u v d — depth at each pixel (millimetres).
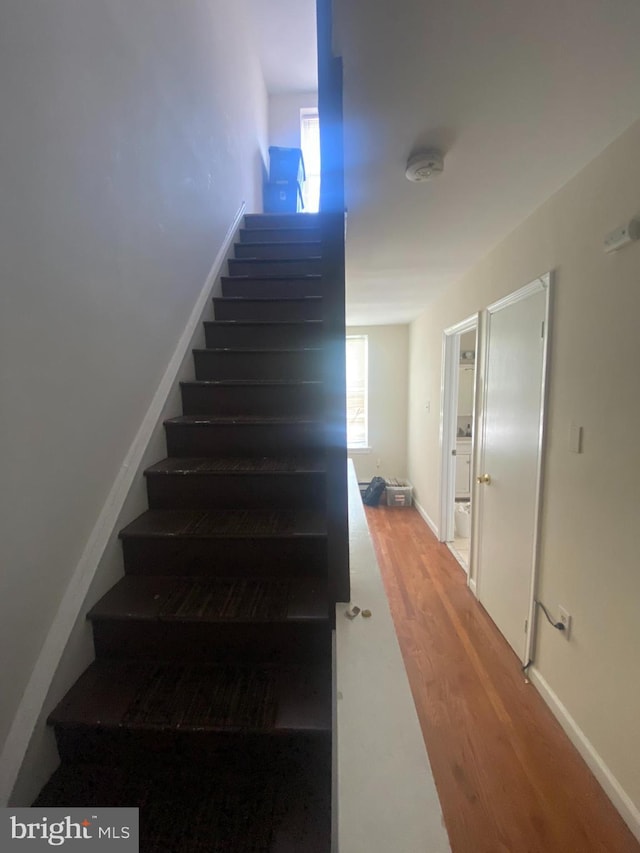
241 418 1614
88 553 1087
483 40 917
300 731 887
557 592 1679
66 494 1002
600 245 1387
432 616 2428
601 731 1396
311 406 1732
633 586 1255
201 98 2061
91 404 1112
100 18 1156
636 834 1229
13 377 826
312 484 1398
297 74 4059
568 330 1581
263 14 3428
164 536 1218
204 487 1403
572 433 1566
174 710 931
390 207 1742
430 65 982
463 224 1942
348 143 1297
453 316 3088
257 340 1977
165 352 1625
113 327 1232
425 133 1247
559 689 1656
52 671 918
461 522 3742
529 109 1151
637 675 1238
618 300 1311
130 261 1336
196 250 1968
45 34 920
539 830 1261
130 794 875
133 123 1361
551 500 1722
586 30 887
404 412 5172
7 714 812
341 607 1106
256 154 3584
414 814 654
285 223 2949
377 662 928
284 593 1159
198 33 2023
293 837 802
